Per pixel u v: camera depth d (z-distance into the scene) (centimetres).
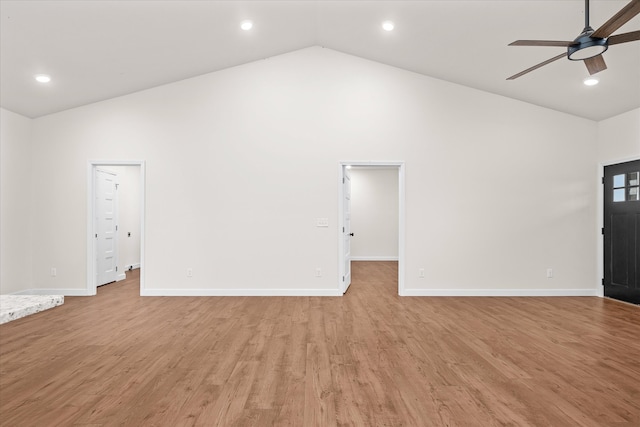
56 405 242
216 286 583
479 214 585
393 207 1095
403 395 256
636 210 524
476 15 411
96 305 520
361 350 343
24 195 574
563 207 585
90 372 294
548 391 262
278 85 588
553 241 584
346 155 586
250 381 278
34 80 493
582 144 586
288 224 586
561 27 398
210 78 586
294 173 586
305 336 383
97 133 586
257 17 459
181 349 346
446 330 405
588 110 555
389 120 586
